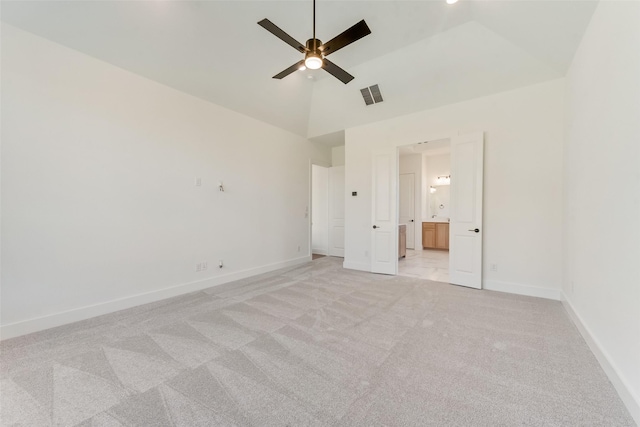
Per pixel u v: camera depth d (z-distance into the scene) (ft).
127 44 9.21
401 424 4.50
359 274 15.29
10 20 7.59
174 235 11.53
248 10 9.12
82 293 9.02
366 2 8.91
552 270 10.80
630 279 4.87
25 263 7.94
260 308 9.91
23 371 6.04
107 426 4.48
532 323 8.46
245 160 14.64
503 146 11.73
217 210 13.21
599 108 6.54
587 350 6.80
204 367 6.18
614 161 5.64
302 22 9.75
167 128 11.25
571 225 9.12
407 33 10.50
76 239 8.89
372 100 14.29
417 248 24.58
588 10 6.99
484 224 12.23
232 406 4.93
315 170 23.16
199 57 10.62
